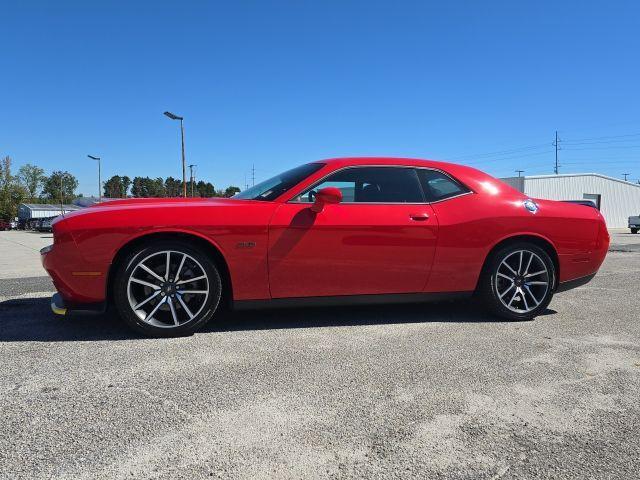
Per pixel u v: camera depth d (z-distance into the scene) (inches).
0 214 2856.8
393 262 157.6
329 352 134.0
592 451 85.0
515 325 165.6
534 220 170.2
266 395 105.4
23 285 246.7
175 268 144.1
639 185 1978.3
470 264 165.0
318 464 79.7
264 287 149.5
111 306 147.2
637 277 279.7
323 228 150.9
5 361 123.9
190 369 119.9
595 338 150.6
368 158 165.5
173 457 81.0
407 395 106.6
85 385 109.3
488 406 101.8
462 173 171.8
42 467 77.5
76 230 137.7
